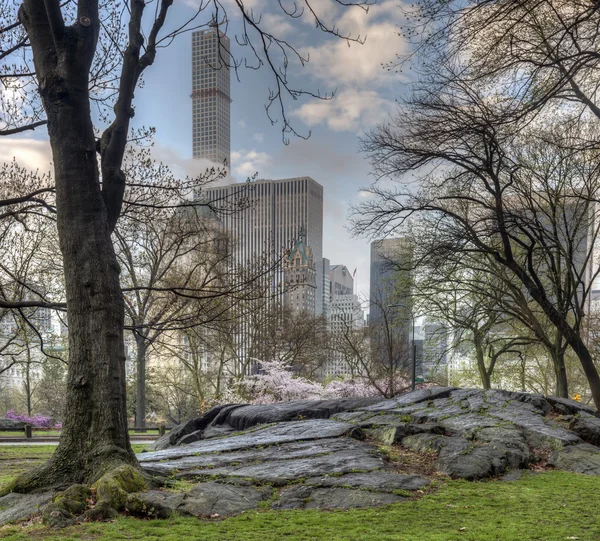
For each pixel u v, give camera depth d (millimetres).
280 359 42000
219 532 6676
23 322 26703
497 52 10555
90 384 8656
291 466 9797
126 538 6355
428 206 22906
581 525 7191
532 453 11391
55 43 9297
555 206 22891
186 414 61781
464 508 7949
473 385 47844
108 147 10102
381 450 11273
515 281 28234
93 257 9008
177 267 32969
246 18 10281
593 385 22359
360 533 6707
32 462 18172
